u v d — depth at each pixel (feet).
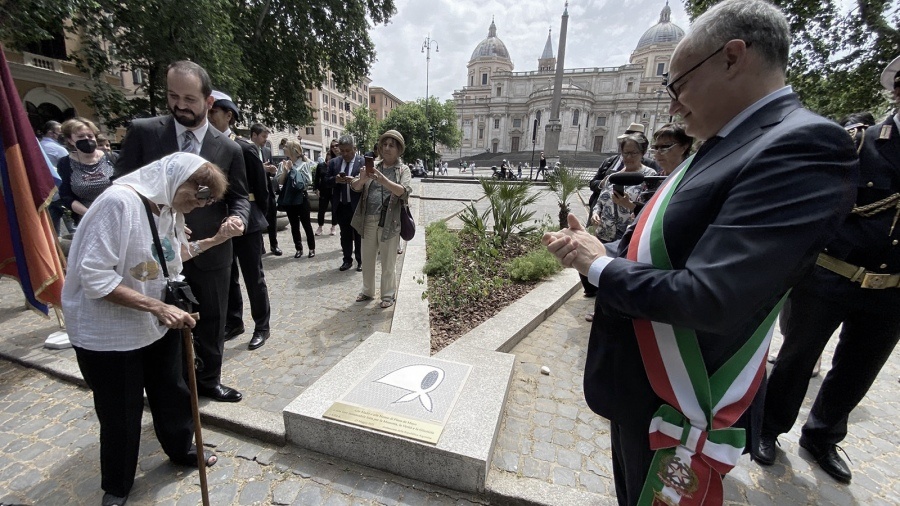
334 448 7.26
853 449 7.95
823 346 6.80
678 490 3.65
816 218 2.78
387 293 14.07
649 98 213.87
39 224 10.20
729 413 3.53
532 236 20.80
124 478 6.23
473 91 269.03
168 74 7.36
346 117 225.56
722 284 2.82
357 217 14.03
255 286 11.14
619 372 4.10
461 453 6.44
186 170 5.67
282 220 27.17
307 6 52.26
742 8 3.33
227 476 6.89
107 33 36.78
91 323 5.52
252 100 53.93
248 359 10.57
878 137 6.52
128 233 5.34
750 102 3.48
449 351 9.71
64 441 7.70
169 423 6.70
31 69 47.29
